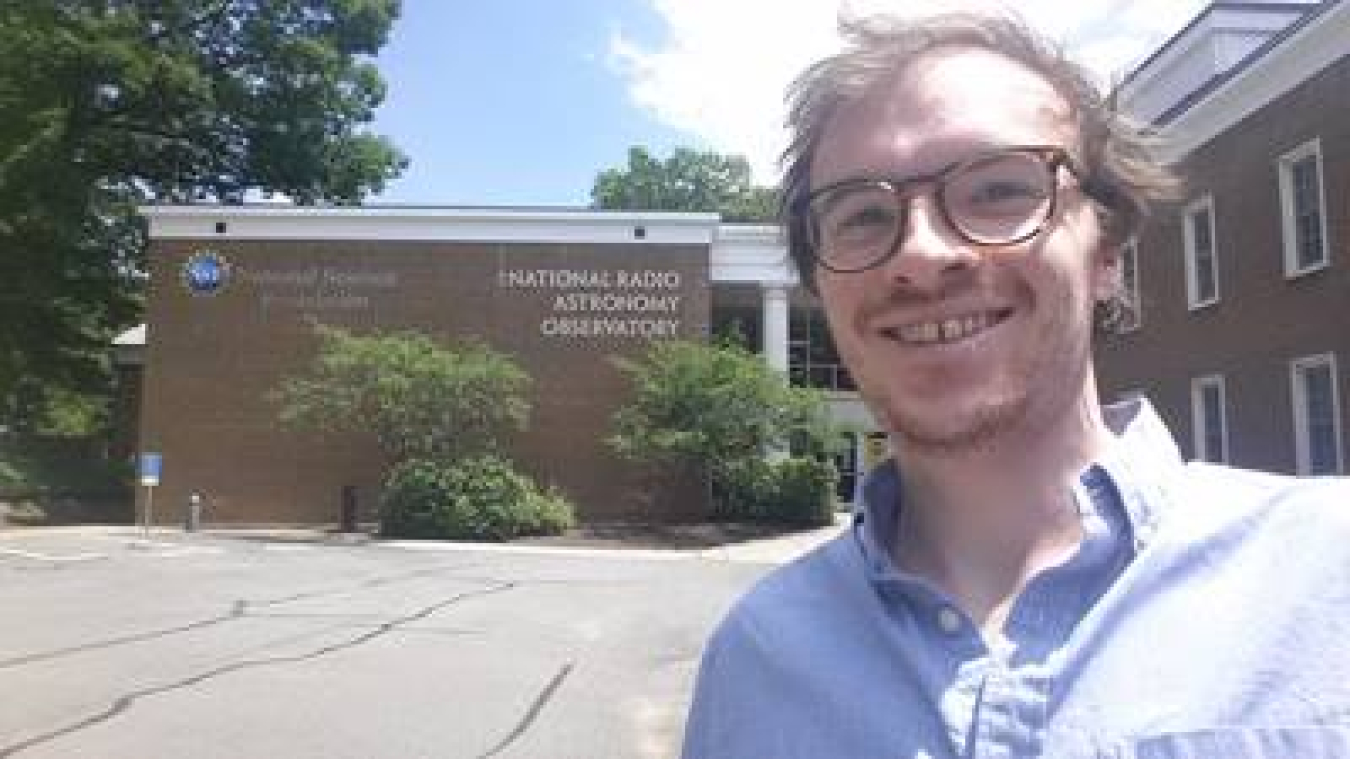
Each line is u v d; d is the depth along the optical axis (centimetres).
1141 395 202
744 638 189
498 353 3572
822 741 170
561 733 947
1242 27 2569
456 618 1623
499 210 3656
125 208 4484
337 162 4994
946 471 185
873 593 179
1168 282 2453
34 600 1741
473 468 3278
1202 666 153
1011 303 183
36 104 4116
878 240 189
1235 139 2212
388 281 3669
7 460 3816
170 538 3056
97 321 4541
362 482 3606
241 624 1528
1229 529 163
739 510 3544
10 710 983
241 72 4756
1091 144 196
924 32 195
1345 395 1895
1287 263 2052
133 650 1305
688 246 3653
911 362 184
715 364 3369
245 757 851
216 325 3672
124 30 4253
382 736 927
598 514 3575
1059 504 183
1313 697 149
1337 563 157
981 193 185
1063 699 157
